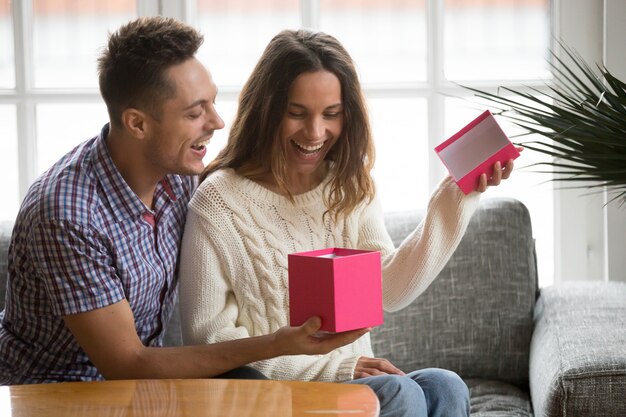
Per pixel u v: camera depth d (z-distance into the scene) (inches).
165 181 101.5
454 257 123.7
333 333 85.7
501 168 97.6
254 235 102.7
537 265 131.0
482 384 120.2
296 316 86.3
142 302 97.0
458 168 98.1
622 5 131.9
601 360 97.1
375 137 138.3
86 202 91.4
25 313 94.9
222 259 102.2
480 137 98.4
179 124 93.5
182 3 135.9
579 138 93.8
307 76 99.7
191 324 100.6
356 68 106.3
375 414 72.6
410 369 122.8
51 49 137.3
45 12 136.7
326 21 136.9
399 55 137.3
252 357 88.1
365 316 84.7
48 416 72.8
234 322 102.9
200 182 108.3
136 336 90.8
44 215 89.4
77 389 79.8
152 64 91.9
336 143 105.7
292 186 106.5
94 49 137.3
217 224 102.0
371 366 99.2
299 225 105.3
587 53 135.6
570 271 139.3
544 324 116.0
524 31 136.6
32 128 137.6
